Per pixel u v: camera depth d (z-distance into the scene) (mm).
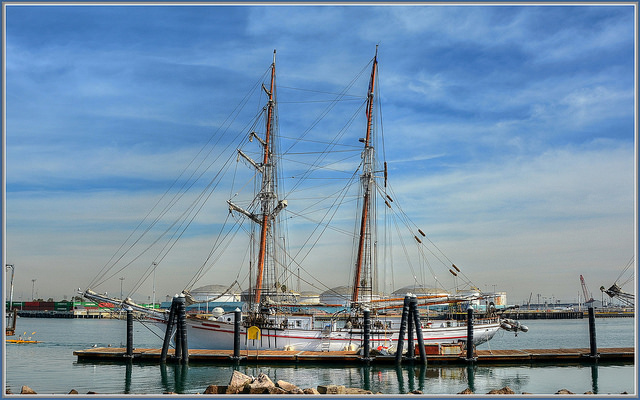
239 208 83062
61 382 53469
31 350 82250
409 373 59938
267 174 87562
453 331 79438
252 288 85562
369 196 87250
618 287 79625
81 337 121562
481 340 83250
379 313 84125
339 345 73938
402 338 63719
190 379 55531
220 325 74000
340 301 131250
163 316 74188
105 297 73500
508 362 63969
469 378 57156
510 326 84250
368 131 88188
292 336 73500
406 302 64625
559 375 58156
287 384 43375
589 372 59562
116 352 66500
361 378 57250
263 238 85688
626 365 63594
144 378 55906
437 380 56188
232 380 43250
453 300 84312
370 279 85125
